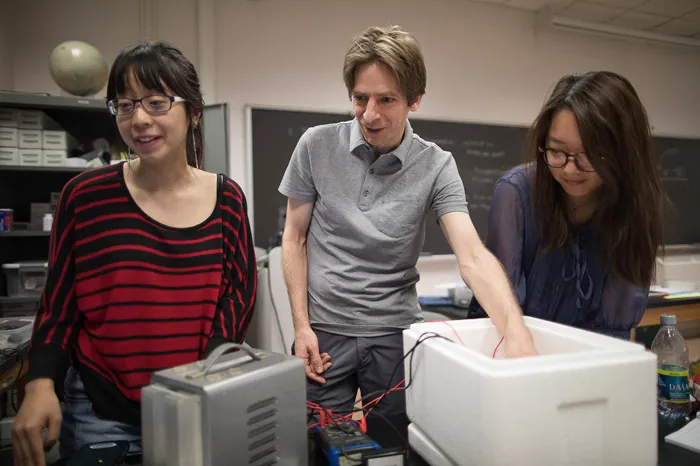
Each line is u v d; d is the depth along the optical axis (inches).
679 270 149.6
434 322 34.3
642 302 42.7
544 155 37.7
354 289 45.3
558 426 24.0
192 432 21.7
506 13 135.9
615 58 149.1
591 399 24.5
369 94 39.6
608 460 25.0
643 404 25.6
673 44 153.0
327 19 119.4
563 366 24.1
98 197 33.7
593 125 32.8
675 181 152.6
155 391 22.8
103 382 32.8
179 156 34.8
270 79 115.2
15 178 94.2
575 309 43.9
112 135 98.1
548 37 140.6
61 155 87.7
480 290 37.3
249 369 24.1
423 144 46.3
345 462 27.0
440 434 27.9
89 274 33.0
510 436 23.1
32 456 27.9
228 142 99.8
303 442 26.2
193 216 35.7
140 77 31.1
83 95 90.5
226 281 37.0
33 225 91.0
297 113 115.6
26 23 100.0
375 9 123.4
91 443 30.6
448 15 130.3
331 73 120.2
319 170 46.2
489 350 34.1
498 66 135.9
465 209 44.6
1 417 55.1
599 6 133.5
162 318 33.5
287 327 85.7
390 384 41.4
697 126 157.5
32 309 86.8
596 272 42.6
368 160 45.4
